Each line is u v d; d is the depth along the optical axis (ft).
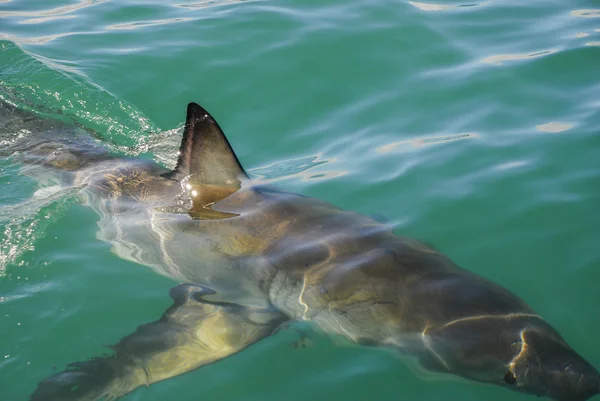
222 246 12.75
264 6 18.83
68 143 15.06
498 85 16.22
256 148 15.26
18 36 17.74
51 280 12.55
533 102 15.80
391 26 17.97
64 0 19.66
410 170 14.40
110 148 14.99
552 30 17.70
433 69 16.78
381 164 14.60
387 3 18.85
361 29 17.87
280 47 17.39
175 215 13.20
